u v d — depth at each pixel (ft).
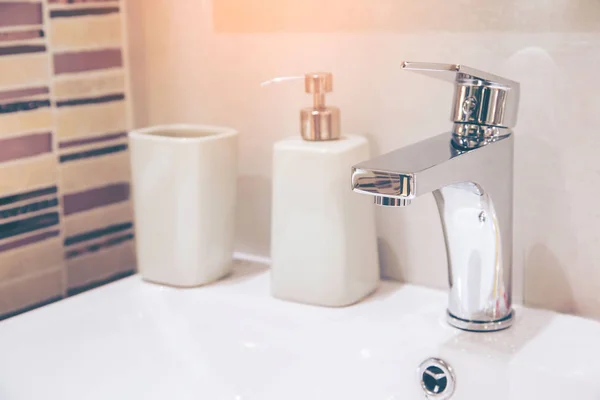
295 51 2.27
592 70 1.83
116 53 2.58
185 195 2.17
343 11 2.16
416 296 2.16
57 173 2.43
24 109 2.30
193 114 2.53
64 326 2.11
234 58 2.40
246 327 2.10
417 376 1.88
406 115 2.12
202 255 2.23
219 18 2.40
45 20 2.33
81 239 2.54
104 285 2.44
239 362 2.09
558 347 1.82
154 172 2.18
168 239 2.22
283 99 2.33
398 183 1.55
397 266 2.25
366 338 1.94
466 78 1.72
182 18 2.47
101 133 2.56
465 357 1.82
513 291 2.06
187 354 2.15
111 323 2.16
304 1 2.23
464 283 1.91
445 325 1.97
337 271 2.07
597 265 1.93
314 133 2.06
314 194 2.03
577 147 1.89
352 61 2.18
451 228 1.87
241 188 2.48
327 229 2.04
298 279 2.12
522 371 1.75
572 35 1.84
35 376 1.98
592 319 1.96
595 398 1.68
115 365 2.13
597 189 1.89
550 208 1.96
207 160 2.16
